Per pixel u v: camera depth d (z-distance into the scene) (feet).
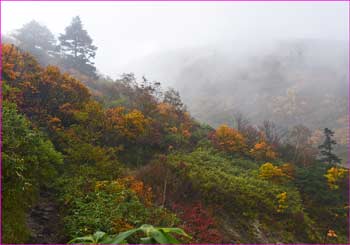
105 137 59.26
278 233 51.55
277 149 94.38
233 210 51.72
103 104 79.30
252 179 63.98
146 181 48.62
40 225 28.81
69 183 36.94
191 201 49.47
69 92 62.08
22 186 29.09
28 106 53.83
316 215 61.57
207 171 59.88
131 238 27.84
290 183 69.97
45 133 47.85
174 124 84.12
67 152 46.65
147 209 37.32
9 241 22.85
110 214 31.35
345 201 65.98
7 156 27.86
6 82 52.90
